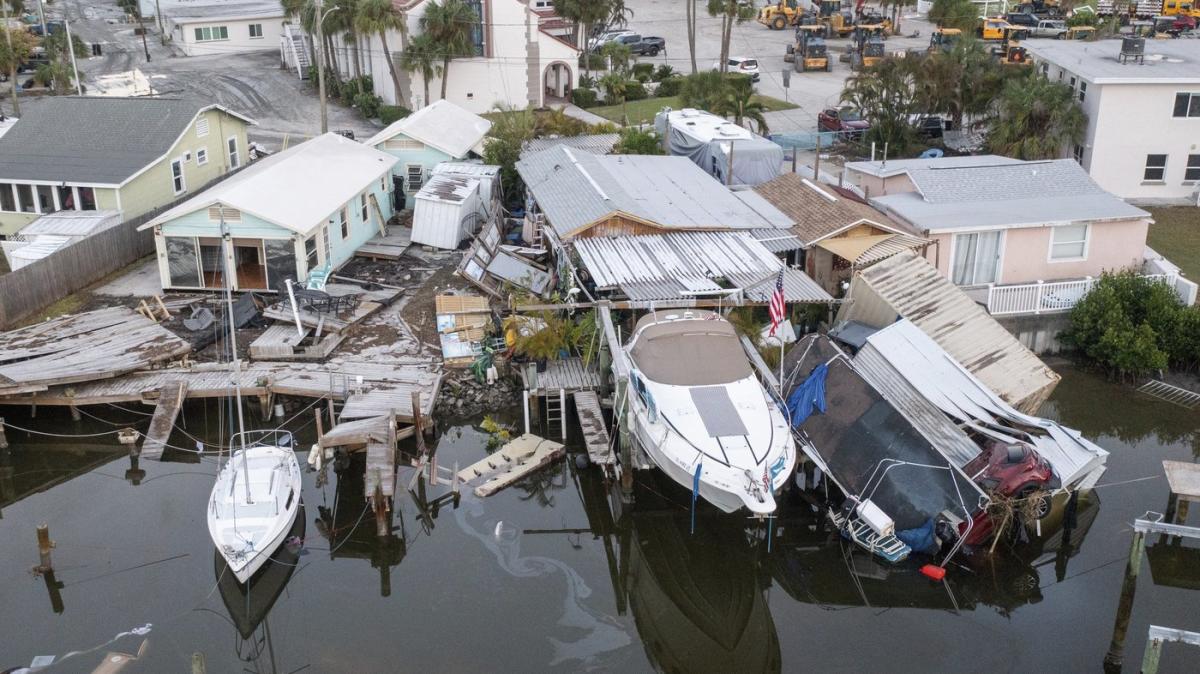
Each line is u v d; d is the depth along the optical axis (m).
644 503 24.47
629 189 35.91
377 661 19.05
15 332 29.62
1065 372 31.28
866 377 25.78
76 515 23.77
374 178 38.47
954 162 38.44
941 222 32.97
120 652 19.22
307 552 22.55
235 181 35.53
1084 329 31.14
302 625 20.08
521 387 28.66
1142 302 31.05
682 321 26.11
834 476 23.25
